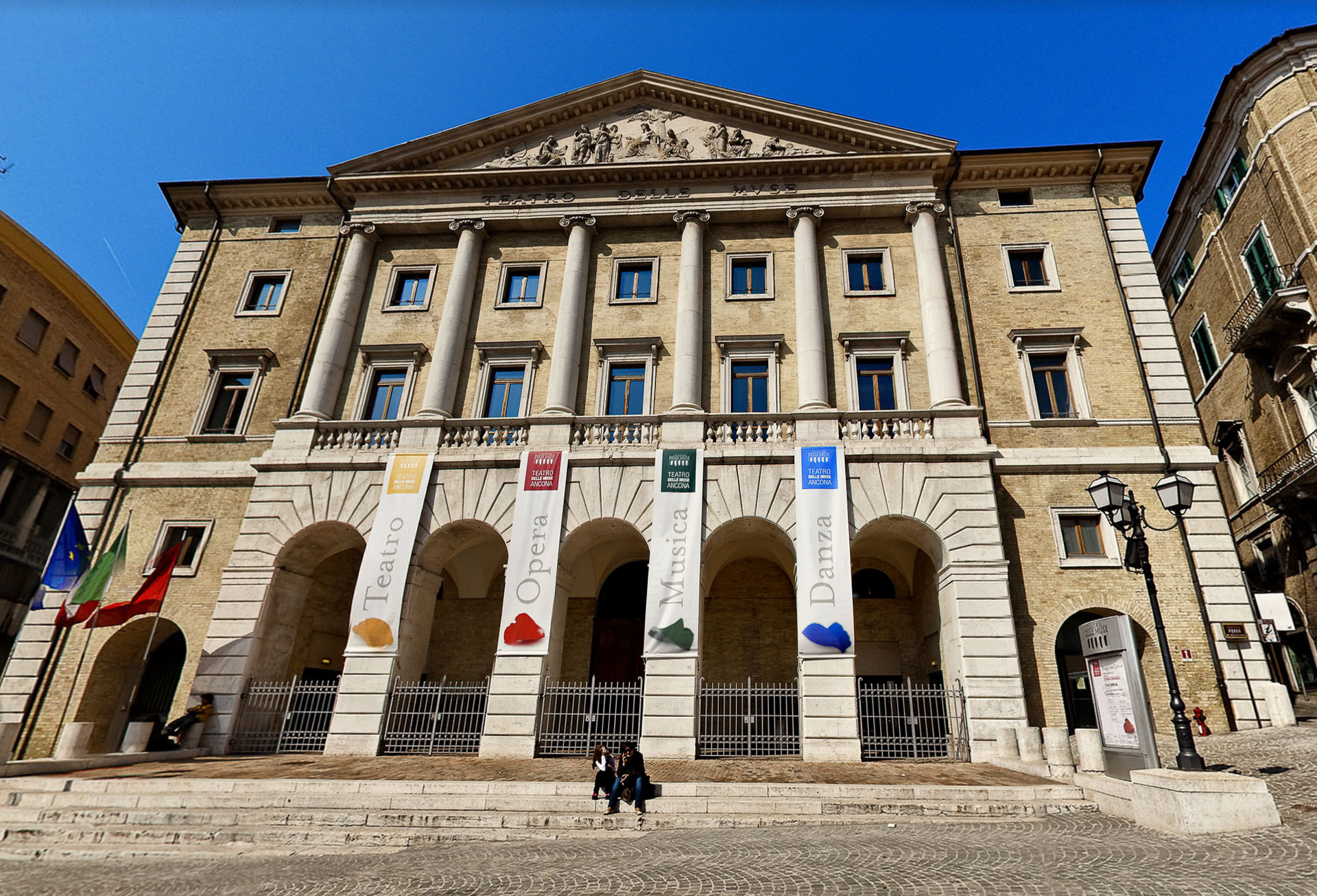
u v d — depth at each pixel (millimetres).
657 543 17188
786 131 23281
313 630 20797
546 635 16734
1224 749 13367
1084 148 21797
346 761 15125
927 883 6395
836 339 20531
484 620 22125
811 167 22406
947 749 16406
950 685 16797
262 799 11422
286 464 19188
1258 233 23891
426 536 18172
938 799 10961
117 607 17297
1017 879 6426
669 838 9328
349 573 22484
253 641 17609
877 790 11188
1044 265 21266
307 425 19812
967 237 21719
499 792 11562
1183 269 29844
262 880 7922
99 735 18500
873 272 21703
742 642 21094
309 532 18828
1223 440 26859
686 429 18594
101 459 21094
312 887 7430
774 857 7758
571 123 24359
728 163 22469
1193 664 16516
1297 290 21375
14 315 29938
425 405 20078
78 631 18891
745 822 10211
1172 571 17344
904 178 22188
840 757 15109
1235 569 17203
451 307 21469
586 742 16516
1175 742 14844
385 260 23281
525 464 18359
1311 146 21344
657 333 21047
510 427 19344
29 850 9828
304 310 22922
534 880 7199
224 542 19656
